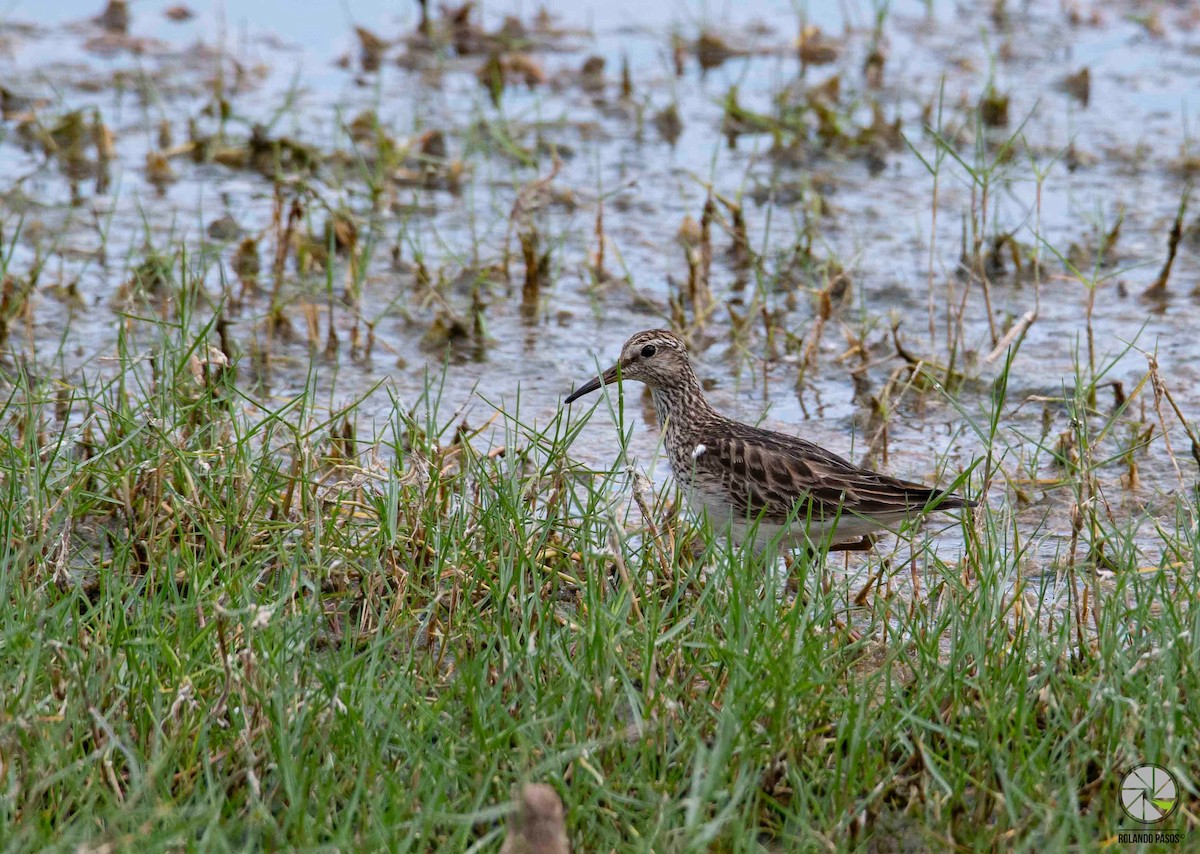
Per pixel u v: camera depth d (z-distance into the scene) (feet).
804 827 26.55
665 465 46.65
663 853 26.03
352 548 36.24
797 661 30.71
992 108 73.31
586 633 31.17
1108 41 84.38
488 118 74.38
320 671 30.22
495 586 34.42
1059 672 32.27
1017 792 26.84
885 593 38.60
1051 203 66.28
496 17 87.30
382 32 84.74
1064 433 42.11
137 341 53.16
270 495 38.37
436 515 37.68
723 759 27.66
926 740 30.22
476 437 47.42
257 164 69.15
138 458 38.47
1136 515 43.06
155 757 27.45
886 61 81.46
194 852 25.02
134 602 33.96
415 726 29.63
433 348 54.65
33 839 25.29
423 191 67.82
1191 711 29.76
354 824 26.94
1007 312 55.88
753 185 68.44
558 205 66.69
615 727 29.60
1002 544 40.88
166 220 63.52
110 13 85.25
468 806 27.43
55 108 74.08
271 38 84.79
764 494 39.22
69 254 60.13
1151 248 62.08
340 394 50.55
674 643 32.04
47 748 27.17
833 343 55.72
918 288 59.41
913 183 68.90
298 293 54.70
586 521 35.22
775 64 81.87
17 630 30.17
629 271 61.00
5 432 38.88
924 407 50.55
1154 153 70.79
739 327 55.57
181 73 79.41
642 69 81.56
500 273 59.88
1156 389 39.86
